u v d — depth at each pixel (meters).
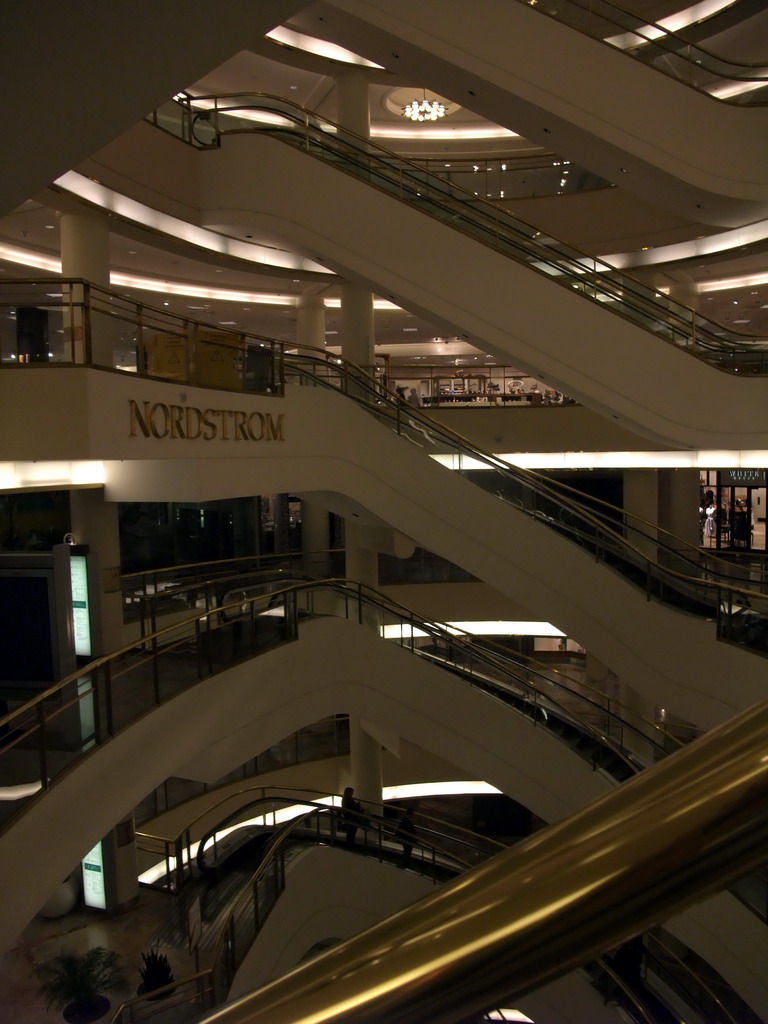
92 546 10.86
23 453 6.80
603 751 11.65
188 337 8.55
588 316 10.08
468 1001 0.79
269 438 10.05
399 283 10.27
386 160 10.54
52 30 1.95
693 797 0.74
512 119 9.75
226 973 8.54
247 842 12.59
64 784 6.44
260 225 10.68
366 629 11.83
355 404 11.14
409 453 11.11
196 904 11.15
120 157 9.65
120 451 7.32
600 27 10.83
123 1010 7.53
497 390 16.61
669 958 13.92
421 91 16.55
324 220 10.43
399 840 12.42
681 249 13.77
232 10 1.96
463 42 9.02
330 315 20.72
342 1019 0.82
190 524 20.28
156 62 2.18
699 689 10.07
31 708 6.26
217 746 9.13
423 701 12.01
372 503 11.12
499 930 0.77
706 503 22.75
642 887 0.74
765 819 0.73
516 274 10.09
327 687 11.31
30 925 11.27
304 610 11.10
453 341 24.69
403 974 0.80
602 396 10.14
